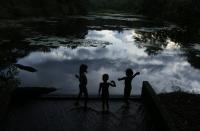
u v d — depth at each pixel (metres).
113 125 6.82
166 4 66.62
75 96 8.73
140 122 7.03
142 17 70.50
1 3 42.25
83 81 7.86
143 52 23.44
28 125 6.62
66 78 13.96
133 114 7.54
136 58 20.59
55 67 16.23
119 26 44.66
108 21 53.06
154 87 13.27
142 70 16.78
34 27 35.47
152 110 7.16
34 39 26.06
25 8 47.38
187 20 41.59
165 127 5.63
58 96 8.66
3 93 7.05
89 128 6.59
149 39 32.22
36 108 7.70
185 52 24.28
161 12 67.31
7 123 6.66
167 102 9.07
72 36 30.19
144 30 40.44
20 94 8.43
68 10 65.75
